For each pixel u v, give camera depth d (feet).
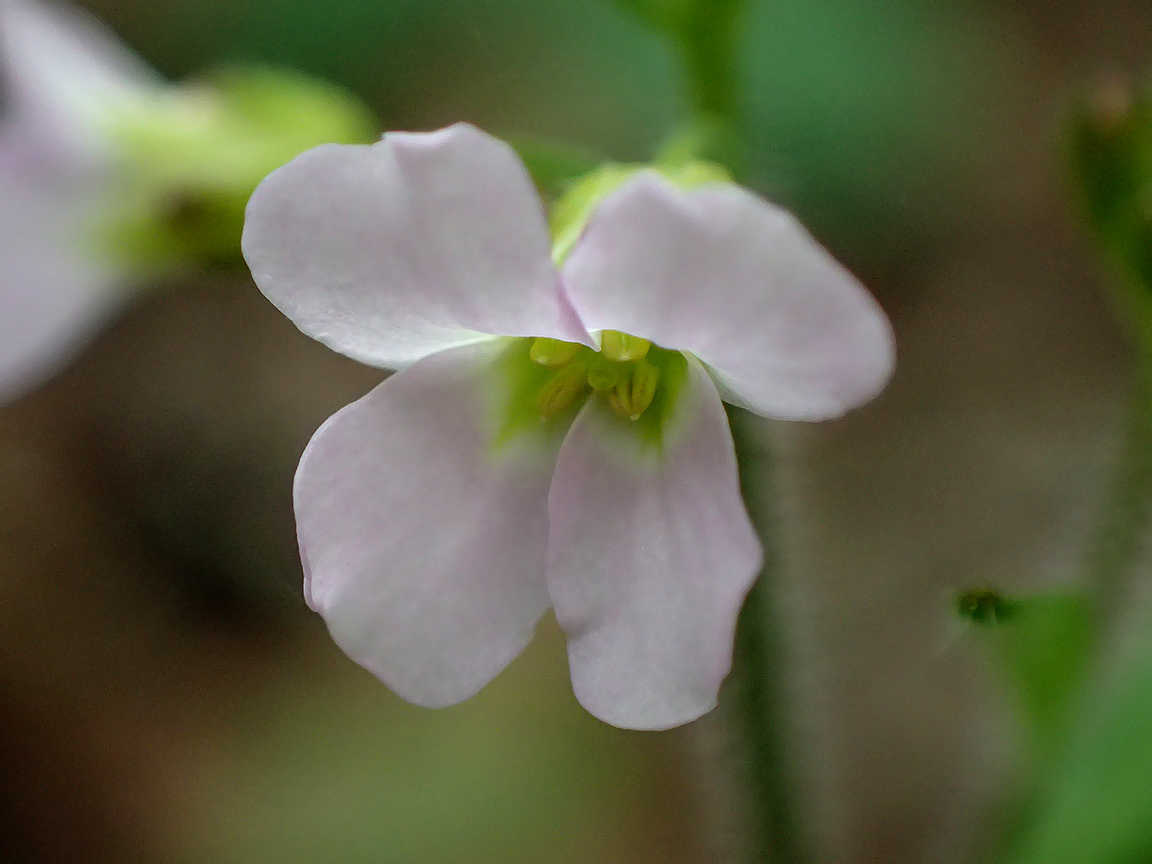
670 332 0.27
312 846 0.57
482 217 0.27
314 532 0.28
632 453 0.29
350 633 0.29
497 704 0.59
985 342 0.67
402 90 0.66
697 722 0.35
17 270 0.37
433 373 0.29
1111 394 0.64
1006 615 0.32
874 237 0.66
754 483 0.32
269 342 0.73
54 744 0.63
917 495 0.63
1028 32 0.76
